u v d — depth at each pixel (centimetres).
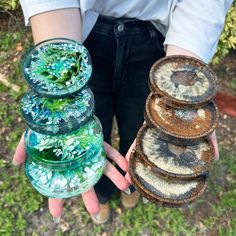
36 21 109
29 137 108
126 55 135
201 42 116
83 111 99
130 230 196
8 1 254
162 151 108
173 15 123
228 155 218
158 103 107
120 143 175
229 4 119
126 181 118
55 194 109
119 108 158
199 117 105
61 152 103
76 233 195
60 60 100
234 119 231
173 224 196
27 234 193
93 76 142
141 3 122
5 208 199
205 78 106
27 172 112
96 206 120
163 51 140
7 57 255
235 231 195
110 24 129
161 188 109
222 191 206
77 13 112
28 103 101
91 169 109
